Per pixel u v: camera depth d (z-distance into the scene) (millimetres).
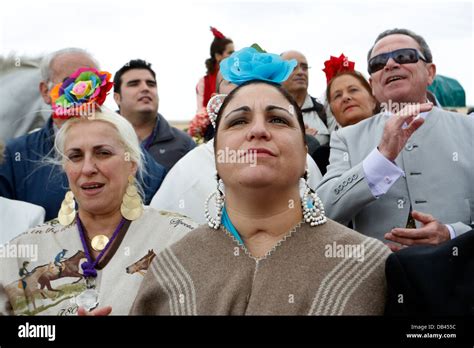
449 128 2227
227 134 1683
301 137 1710
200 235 1778
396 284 1559
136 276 1958
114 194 2047
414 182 2146
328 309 1583
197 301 1644
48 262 2020
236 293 1622
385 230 2133
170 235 2045
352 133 2344
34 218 2408
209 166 2543
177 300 1675
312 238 1690
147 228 2070
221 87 2381
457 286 1514
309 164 2535
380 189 2033
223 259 1694
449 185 2129
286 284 1616
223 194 1821
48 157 2582
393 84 2291
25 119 3145
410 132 2020
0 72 3078
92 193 2023
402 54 2281
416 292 1532
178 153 2939
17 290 1986
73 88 2061
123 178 2074
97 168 2025
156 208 2391
